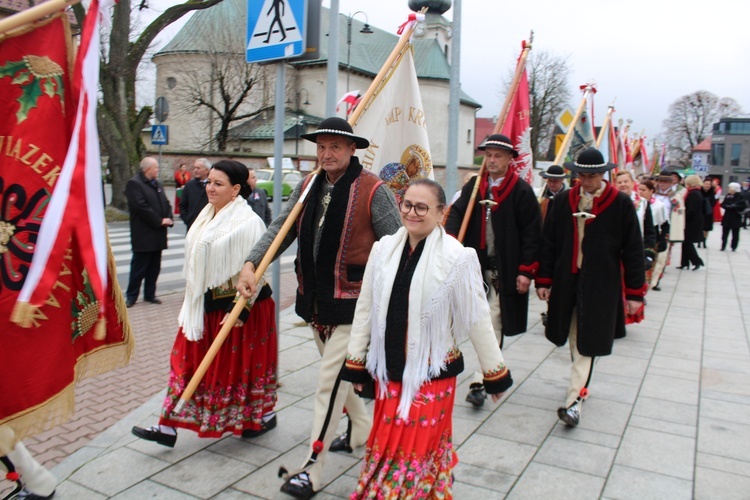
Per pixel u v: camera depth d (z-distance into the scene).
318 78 45.34
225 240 3.57
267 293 3.79
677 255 15.16
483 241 4.58
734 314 7.95
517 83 5.56
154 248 7.90
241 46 35.88
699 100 67.56
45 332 2.67
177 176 24.48
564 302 4.28
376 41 54.41
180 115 40.75
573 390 4.23
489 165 4.51
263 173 27.75
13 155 2.61
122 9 19.48
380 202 3.30
